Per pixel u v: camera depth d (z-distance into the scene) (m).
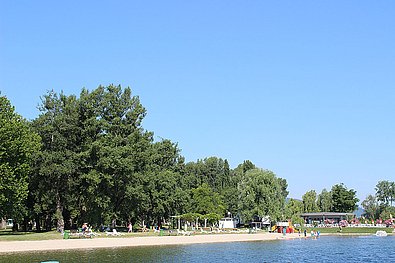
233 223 160.38
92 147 95.06
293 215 172.12
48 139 98.25
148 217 133.62
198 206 148.75
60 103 102.19
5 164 77.31
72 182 96.00
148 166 114.50
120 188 103.25
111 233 96.19
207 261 61.34
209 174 185.88
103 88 107.25
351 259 68.88
